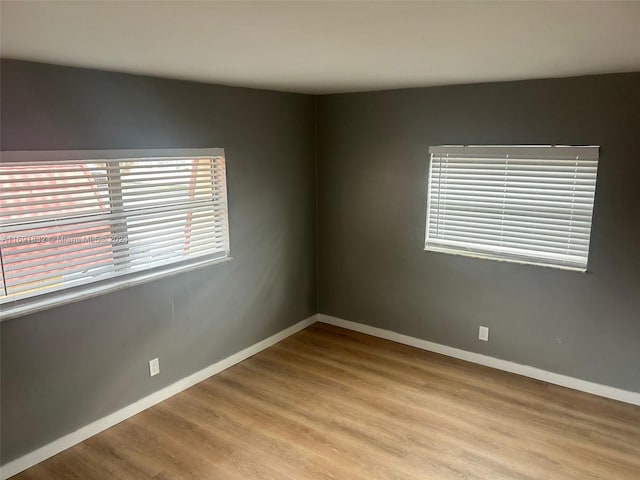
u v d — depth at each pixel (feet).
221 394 10.96
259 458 8.73
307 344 13.71
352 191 13.79
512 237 11.40
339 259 14.56
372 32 5.60
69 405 8.93
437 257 12.59
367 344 13.67
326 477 8.23
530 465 8.52
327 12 4.73
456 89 11.43
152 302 10.17
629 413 10.08
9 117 7.57
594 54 7.25
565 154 10.27
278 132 12.85
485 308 12.04
